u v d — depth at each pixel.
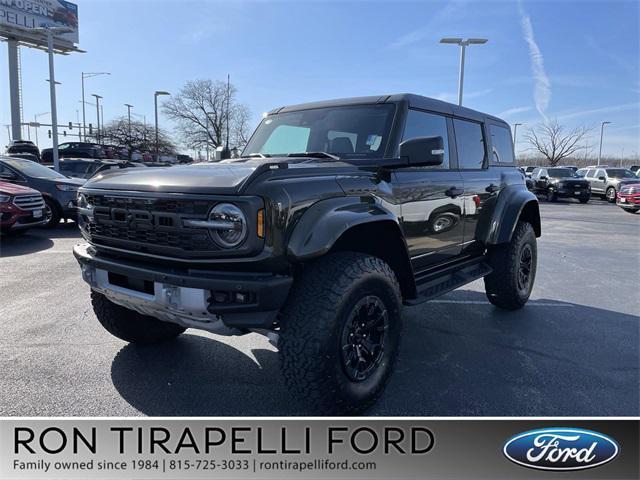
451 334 4.59
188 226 2.62
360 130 3.74
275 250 2.58
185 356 3.94
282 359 2.71
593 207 22.95
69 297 5.61
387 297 3.06
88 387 3.38
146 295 2.83
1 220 9.30
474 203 4.52
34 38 45.06
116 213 2.96
